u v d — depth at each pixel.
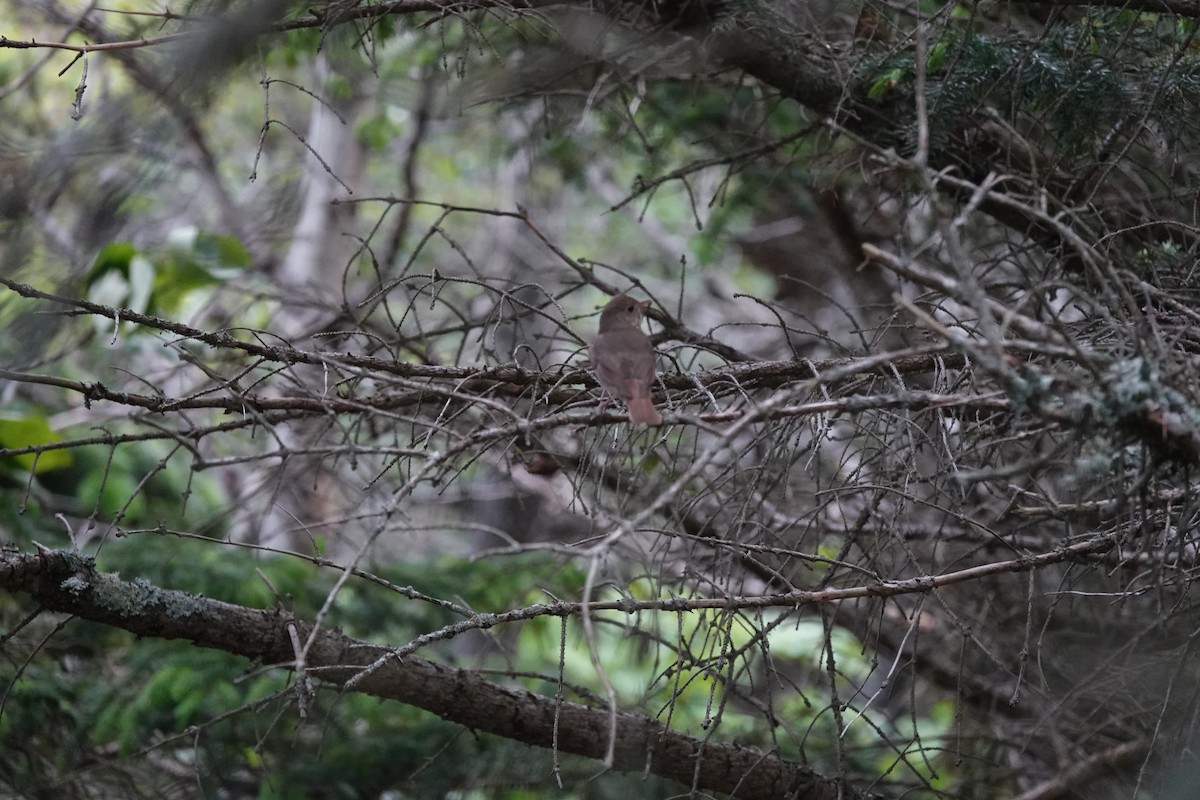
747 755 9.09
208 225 19.33
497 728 8.86
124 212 13.20
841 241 15.05
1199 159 9.31
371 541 5.83
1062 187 9.26
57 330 12.98
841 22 11.98
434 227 8.92
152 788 11.38
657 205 25.56
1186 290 8.02
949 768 13.10
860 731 14.55
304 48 13.94
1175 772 7.29
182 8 10.02
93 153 9.95
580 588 12.70
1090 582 11.26
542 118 12.83
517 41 13.76
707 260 19.27
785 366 8.40
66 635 12.48
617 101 14.62
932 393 6.24
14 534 12.45
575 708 8.97
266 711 11.72
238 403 7.68
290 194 19.42
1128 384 5.45
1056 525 10.37
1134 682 9.52
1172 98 8.49
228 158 22.47
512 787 11.91
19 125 14.05
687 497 9.55
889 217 14.99
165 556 12.66
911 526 10.97
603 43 10.59
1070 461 7.03
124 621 7.88
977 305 5.32
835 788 8.90
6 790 10.66
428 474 6.56
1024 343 5.59
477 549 19.06
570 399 8.85
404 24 11.52
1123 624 10.68
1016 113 9.23
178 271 13.89
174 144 11.90
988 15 11.27
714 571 8.78
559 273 16.02
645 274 25.02
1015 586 12.62
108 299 12.88
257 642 8.27
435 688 8.68
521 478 14.73
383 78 18.03
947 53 9.16
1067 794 10.76
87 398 7.29
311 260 19.88
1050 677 11.30
